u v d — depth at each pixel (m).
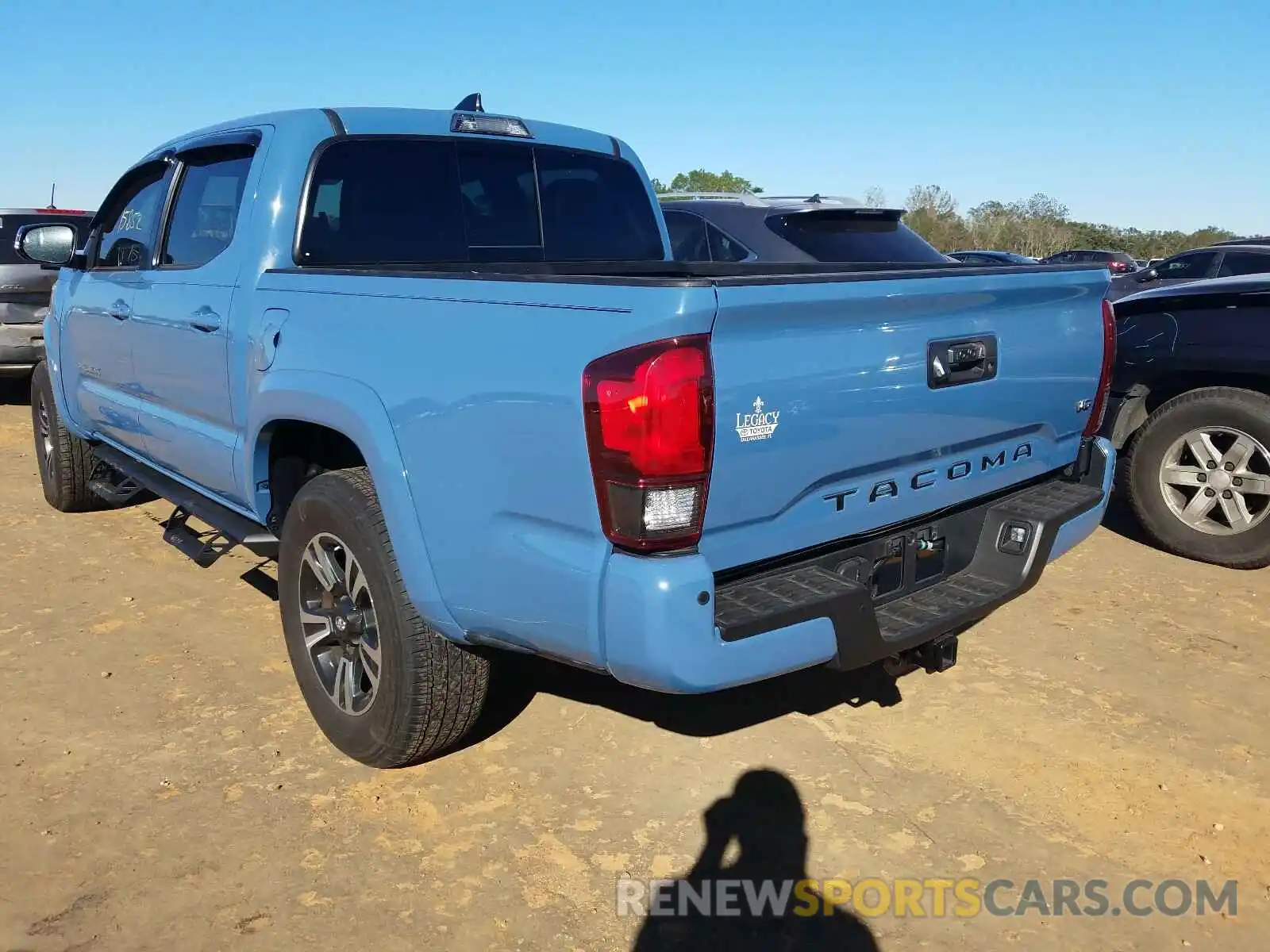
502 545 2.58
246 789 3.20
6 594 4.82
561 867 2.84
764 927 2.61
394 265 3.83
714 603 2.38
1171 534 5.36
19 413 10.01
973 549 3.31
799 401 2.48
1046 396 3.32
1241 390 5.08
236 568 5.25
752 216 6.88
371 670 3.20
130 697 3.80
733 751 3.44
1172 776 3.30
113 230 4.98
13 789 3.17
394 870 2.81
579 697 3.82
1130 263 26.73
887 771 3.33
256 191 3.61
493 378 2.53
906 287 2.67
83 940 2.51
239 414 3.63
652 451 2.25
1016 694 3.86
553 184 4.41
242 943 2.52
